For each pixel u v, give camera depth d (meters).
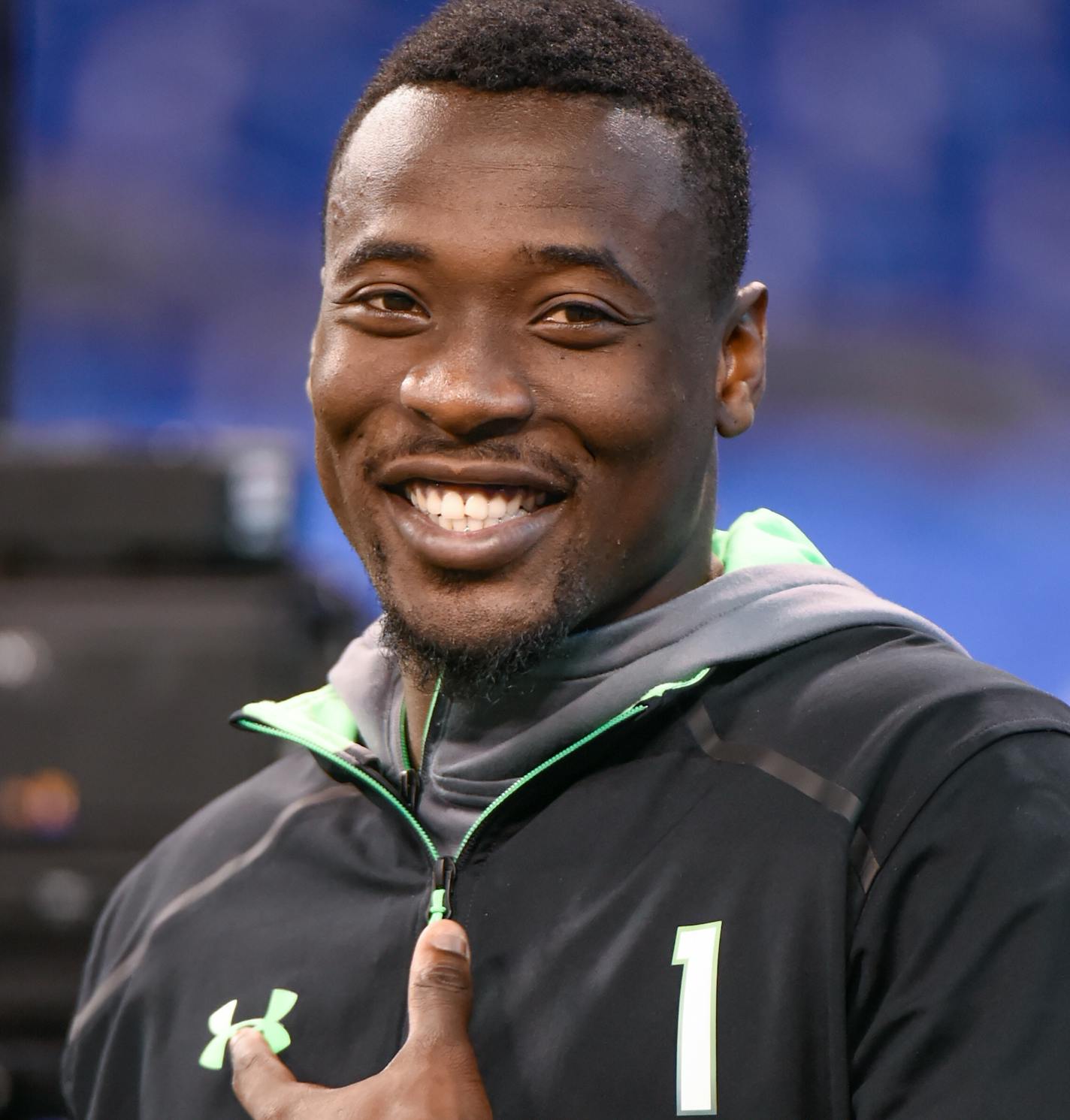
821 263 16.28
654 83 3.56
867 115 16.20
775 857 3.23
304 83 16.41
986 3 16.03
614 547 3.49
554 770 3.56
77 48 16.12
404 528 3.50
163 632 7.73
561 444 3.40
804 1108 3.04
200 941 3.91
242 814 4.21
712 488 3.84
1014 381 16.22
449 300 3.41
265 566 8.18
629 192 3.41
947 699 3.31
